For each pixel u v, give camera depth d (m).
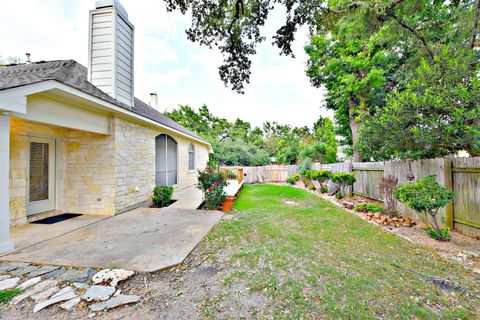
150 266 2.78
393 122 4.84
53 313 1.96
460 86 3.80
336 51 12.07
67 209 5.76
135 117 6.12
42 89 3.50
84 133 5.75
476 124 3.77
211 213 5.76
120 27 6.30
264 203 7.70
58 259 2.98
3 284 2.38
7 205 3.27
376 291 2.36
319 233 4.31
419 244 3.75
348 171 9.01
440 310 2.08
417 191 4.05
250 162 21.11
